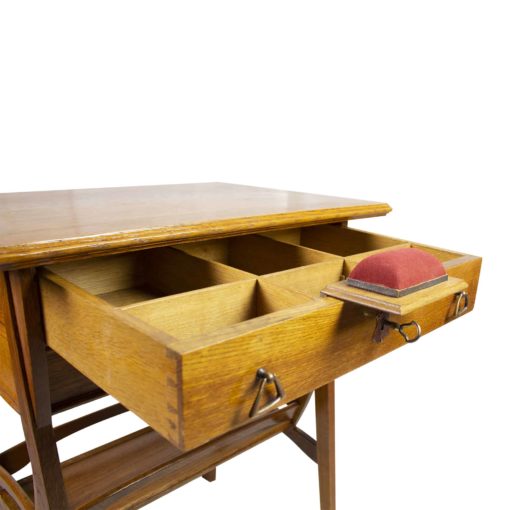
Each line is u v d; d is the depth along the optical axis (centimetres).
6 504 130
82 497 125
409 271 98
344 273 131
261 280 110
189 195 166
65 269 126
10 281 101
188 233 113
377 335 107
